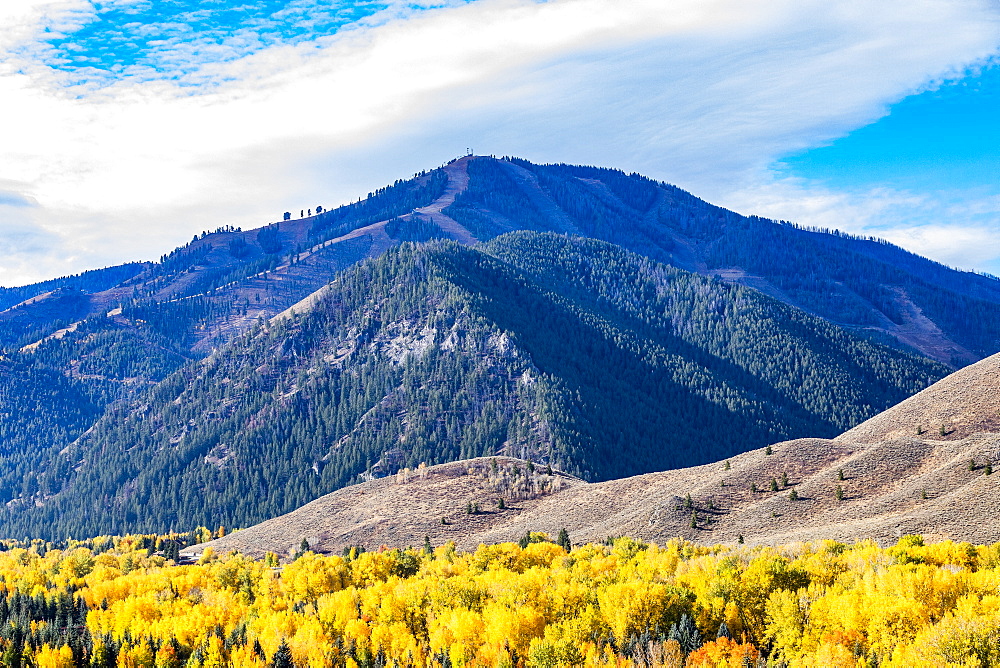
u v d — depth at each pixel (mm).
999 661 82875
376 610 123312
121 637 120875
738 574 112000
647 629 101812
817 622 97312
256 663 107562
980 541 125938
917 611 92125
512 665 102312
